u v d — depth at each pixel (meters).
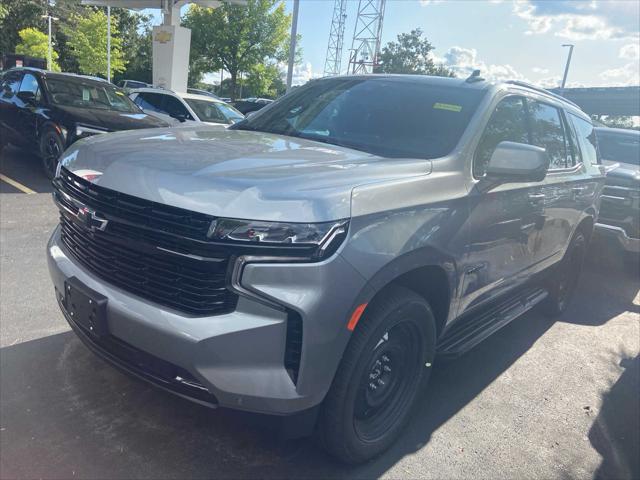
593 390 4.02
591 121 5.78
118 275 2.48
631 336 5.23
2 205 6.95
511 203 3.49
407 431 3.20
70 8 51.78
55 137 8.20
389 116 3.45
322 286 2.16
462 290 3.15
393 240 2.45
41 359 3.44
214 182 2.23
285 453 2.84
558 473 3.01
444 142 3.18
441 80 3.75
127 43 57.16
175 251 2.22
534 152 3.00
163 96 11.67
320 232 2.16
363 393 2.64
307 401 2.26
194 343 2.16
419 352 2.96
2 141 9.20
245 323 2.14
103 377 3.30
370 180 2.49
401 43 63.84
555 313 5.43
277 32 38.66
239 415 2.28
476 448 3.12
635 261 8.02
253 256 2.13
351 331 2.31
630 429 3.54
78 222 2.63
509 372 4.16
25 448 2.66
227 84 59.31
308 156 2.75
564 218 4.59
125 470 2.59
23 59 27.70
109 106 9.27
